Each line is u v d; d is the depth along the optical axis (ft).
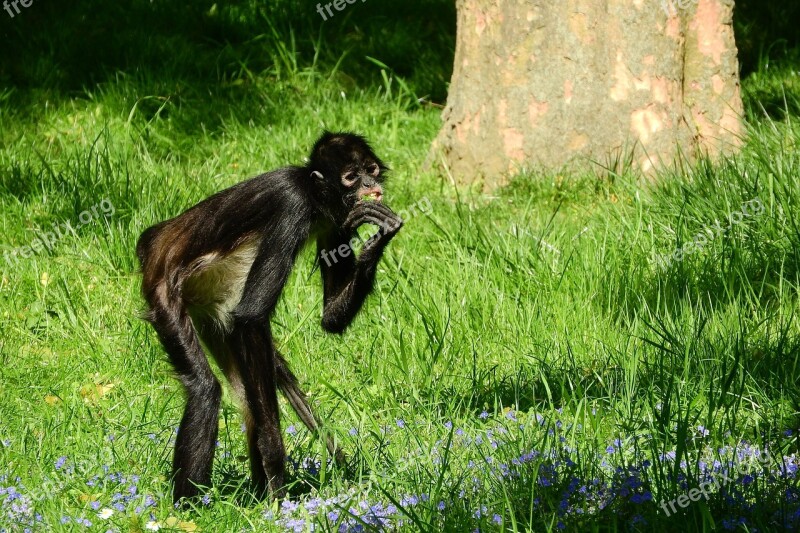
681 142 52.60
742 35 70.44
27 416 33.42
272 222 28.40
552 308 40.37
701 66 53.83
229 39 68.90
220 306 28.96
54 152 56.59
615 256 42.55
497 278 42.80
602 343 37.52
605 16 51.75
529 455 27.32
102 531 25.04
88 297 43.70
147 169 53.01
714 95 54.03
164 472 29.30
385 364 37.58
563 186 51.34
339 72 66.95
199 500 26.96
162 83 62.85
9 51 65.36
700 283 40.78
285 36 68.85
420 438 30.68
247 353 27.68
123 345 40.34
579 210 49.19
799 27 71.67
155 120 59.77
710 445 28.71
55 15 67.87
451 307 40.93
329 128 60.49
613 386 33.55
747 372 33.17
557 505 25.08
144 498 26.30
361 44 69.46
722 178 46.78
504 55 53.36
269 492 27.22
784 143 50.98
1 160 54.65
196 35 68.64
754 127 54.44
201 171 54.03
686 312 38.04
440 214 50.49
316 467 29.35
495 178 54.19
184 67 64.69
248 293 27.89
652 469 26.58
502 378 36.27
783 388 32.58
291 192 28.63
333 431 29.99
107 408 34.60
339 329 31.22
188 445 26.91
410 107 64.95
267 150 57.82
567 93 52.49
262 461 28.53
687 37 53.62
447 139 56.24
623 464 26.37
